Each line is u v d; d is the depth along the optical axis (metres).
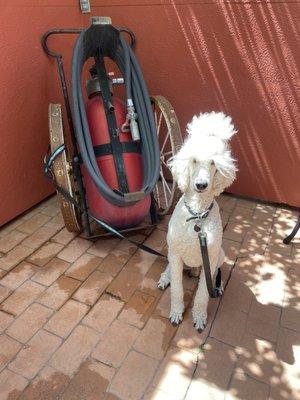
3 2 2.29
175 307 1.95
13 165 2.66
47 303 2.06
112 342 1.85
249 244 2.61
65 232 2.66
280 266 2.41
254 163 3.00
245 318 2.01
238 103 2.85
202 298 1.87
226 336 1.90
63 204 2.34
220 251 1.91
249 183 3.09
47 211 2.90
